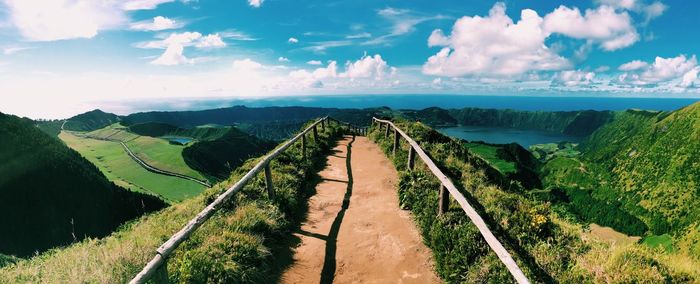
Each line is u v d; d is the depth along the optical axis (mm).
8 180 116438
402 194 10031
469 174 12328
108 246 7383
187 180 166875
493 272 5750
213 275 5754
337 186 11969
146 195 133125
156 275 4754
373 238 7988
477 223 6000
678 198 107250
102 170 183750
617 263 5941
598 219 96062
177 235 5316
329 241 7934
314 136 18500
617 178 137625
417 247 7473
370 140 22828
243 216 7859
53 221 111062
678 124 146375
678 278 5695
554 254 6320
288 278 6559
